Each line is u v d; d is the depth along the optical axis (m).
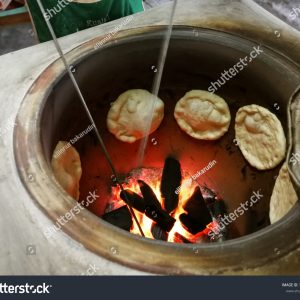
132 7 2.00
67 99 1.33
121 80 1.47
